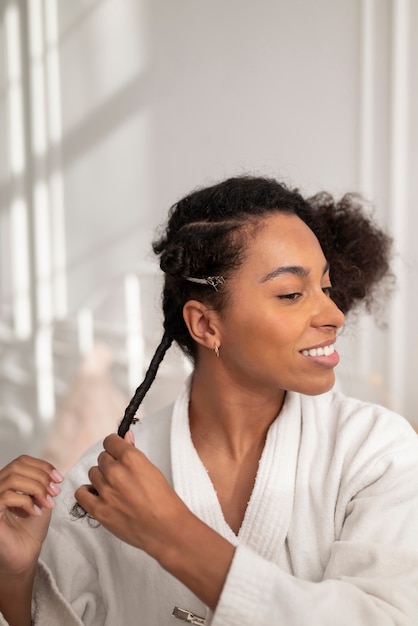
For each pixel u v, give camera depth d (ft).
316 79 9.43
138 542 2.72
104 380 11.27
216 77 10.56
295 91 9.66
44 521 3.33
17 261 13.83
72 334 12.83
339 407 3.42
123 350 11.79
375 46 8.82
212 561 2.64
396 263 8.66
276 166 9.98
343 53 9.12
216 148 10.69
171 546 2.68
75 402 11.03
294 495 3.22
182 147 11.11
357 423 3.28
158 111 11.39
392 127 8.66
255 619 2.59
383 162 8.84
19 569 3.27
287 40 9.70
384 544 2.92
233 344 3.17
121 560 3.40
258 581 2.62
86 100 12.53
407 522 2.97
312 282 3.10
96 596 3.58
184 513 2.70
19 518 3.31
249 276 3.09
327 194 3.96
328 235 3.78
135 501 2.70
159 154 11.43
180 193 11.19
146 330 11.51
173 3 10.98
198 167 10.93
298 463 3.26
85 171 12.66
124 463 2.75
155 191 11.57
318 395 3.34
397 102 8.60
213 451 3.40
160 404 10.78
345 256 3.85
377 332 8.87
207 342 3.24
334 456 3.21
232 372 3.27
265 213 3.16
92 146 12.50
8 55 13.73
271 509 3.19
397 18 8.51
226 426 3.36
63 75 12.86
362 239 3.90
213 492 3.29
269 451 3.26
